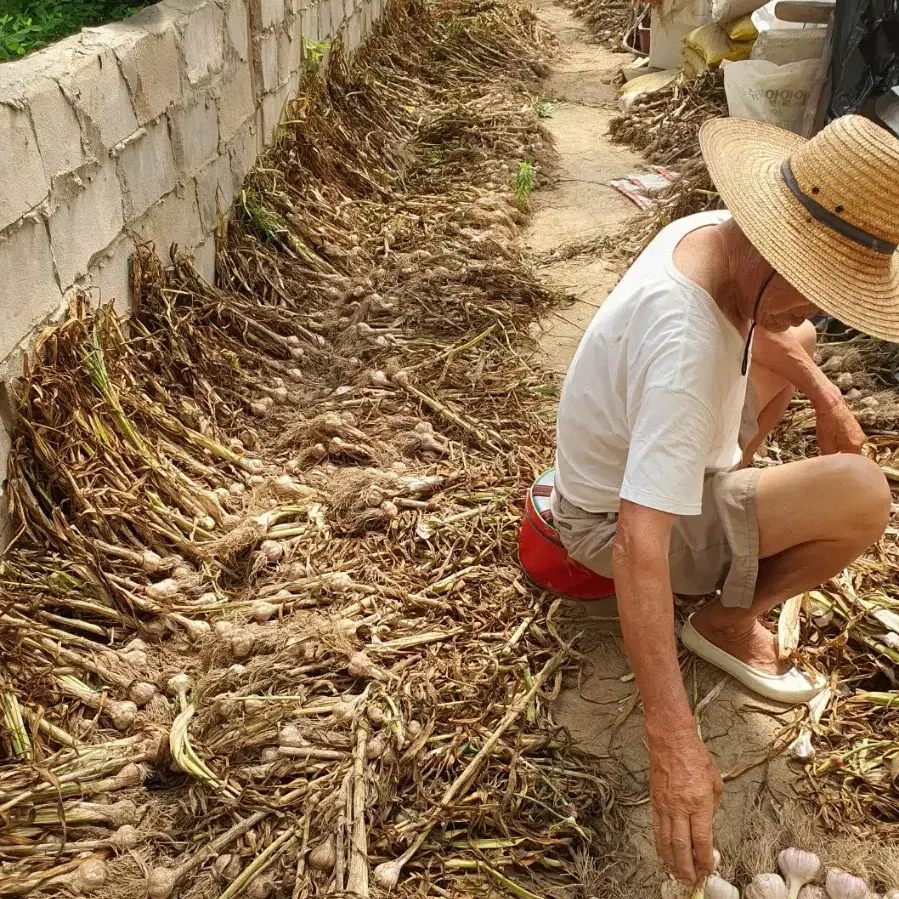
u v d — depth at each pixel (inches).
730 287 71.6
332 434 131.1
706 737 90.8
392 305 166.6
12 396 98.0
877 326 65.6
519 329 166.1
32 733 82.0
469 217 207.5
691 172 209.9
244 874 74.4
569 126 287.1
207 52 151.1
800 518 81.2
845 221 65.6
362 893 73.2
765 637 95.6
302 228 184.1
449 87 310.0
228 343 147.8
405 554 111.1
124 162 122.1
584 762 87.7
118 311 125.3
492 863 78.4
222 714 85.7
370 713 87.1
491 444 131.5
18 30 131.6
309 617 98.5
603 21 403.2
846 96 172.2
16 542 99.9
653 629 66.1
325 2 240.7
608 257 197.6
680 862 64.2
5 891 71.6
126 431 111.7
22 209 95.9
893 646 96.4
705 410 67.9
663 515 66.7
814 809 83.8
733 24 256.5
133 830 77.9
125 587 99.7
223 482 120.6
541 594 105.7
